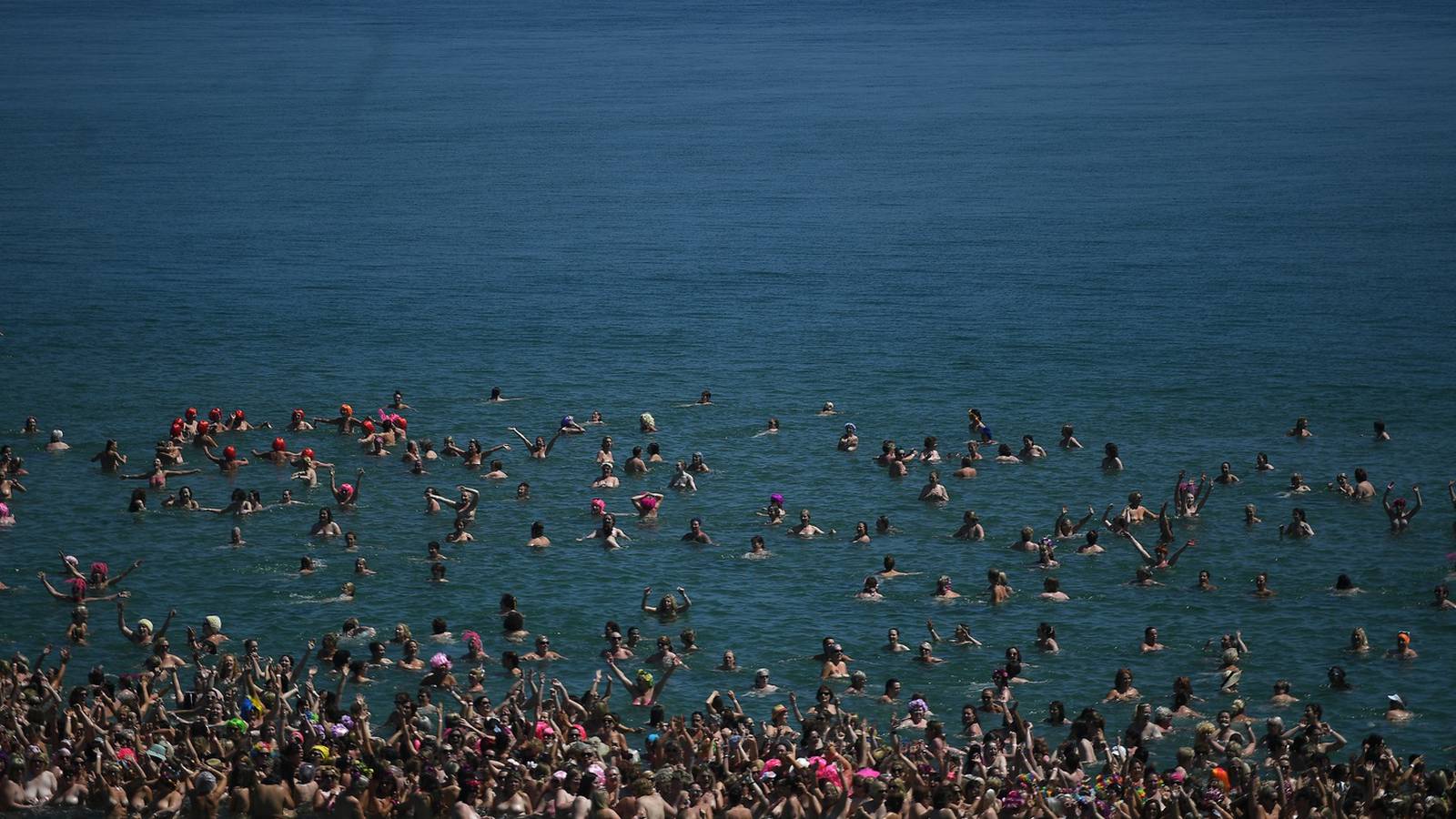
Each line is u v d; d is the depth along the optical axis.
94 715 30.17
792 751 28.52
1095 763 30.66
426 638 39.97
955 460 57.41
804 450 59.25
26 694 31.06
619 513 51.00
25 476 55.16
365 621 41.22
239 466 56.69
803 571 45.38
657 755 29.47
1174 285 96.88
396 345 79.69
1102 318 86.19
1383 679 36.97
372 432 60.28
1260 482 54.03
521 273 104.56
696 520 48.22
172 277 101.44
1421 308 87.25
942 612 41.94
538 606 42.38
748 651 39.22
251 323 85.38
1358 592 43.00
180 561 46.00
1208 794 26.34
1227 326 83.31
